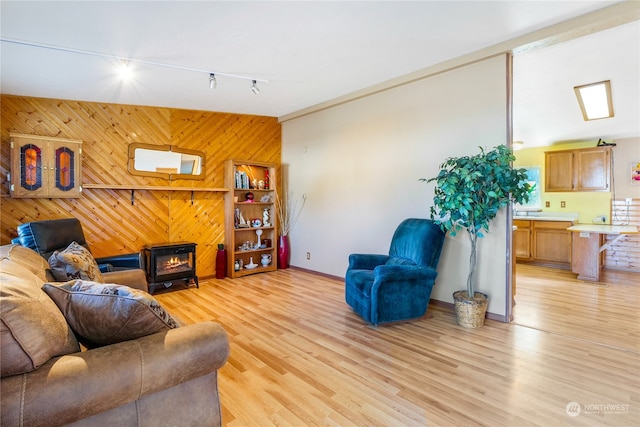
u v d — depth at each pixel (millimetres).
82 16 2299
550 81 3635
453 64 3326
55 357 1137
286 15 2408
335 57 3205
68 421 1066
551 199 6422
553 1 2332
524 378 2213
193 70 3340
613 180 5832
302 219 5480
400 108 4016
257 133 5504
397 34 2764
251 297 4020
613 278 5035
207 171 4922
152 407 1281
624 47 2887
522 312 3496
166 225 4559
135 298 1314
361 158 4508
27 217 3629
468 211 2977
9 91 3520
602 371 2299
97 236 4043
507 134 3125
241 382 2176
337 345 2721
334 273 4957
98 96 3861
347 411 1881
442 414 1847
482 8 2396
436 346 2699
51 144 3590
